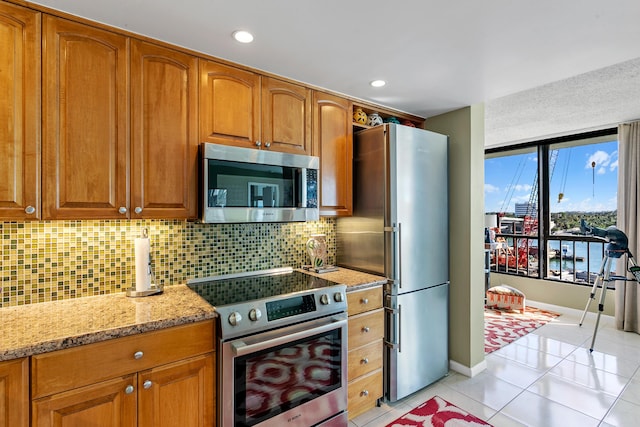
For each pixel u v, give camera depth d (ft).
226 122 6.32
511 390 8.40
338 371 6.57
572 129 13.92
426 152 8.52
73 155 4.91
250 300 5.63
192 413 4.97
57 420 4.00
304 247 8.73
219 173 5.95
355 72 6.94
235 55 6.18
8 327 4.36
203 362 5.08
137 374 4.51
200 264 7.08
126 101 5.33
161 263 6.61
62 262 5.65
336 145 8.05
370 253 8.23
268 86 6.91
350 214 8.37
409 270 8.09
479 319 9.34
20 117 4.55
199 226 7.07
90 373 4.19
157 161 5.61
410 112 9.61
